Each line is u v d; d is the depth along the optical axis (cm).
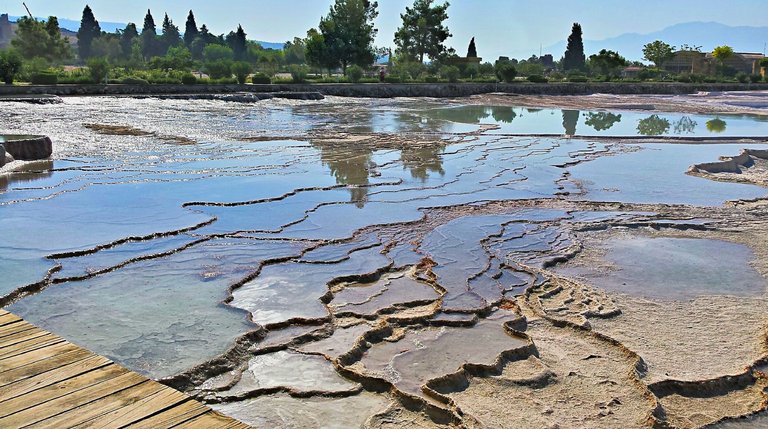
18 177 1081
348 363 462
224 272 641
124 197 948
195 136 1642
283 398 417
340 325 528
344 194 1019
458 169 1278
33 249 693
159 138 1583
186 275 631
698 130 2109
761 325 548
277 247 728
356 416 397
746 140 1811
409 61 5350
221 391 422
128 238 739
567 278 659
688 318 561
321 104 2953
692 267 706
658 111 2911
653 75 5103
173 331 502
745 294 625
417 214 901
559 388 433
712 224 884
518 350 482
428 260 701
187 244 728
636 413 404
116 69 3525
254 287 606
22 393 303
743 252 764
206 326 511
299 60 7219
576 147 1638
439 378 434
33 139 1260
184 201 930
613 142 1752
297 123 2062
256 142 1577
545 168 1316
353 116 2392
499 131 1984
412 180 1152
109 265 651
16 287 580
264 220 844
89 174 1118
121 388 310
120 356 460
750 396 432
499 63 5162
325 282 620
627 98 3712
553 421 393
